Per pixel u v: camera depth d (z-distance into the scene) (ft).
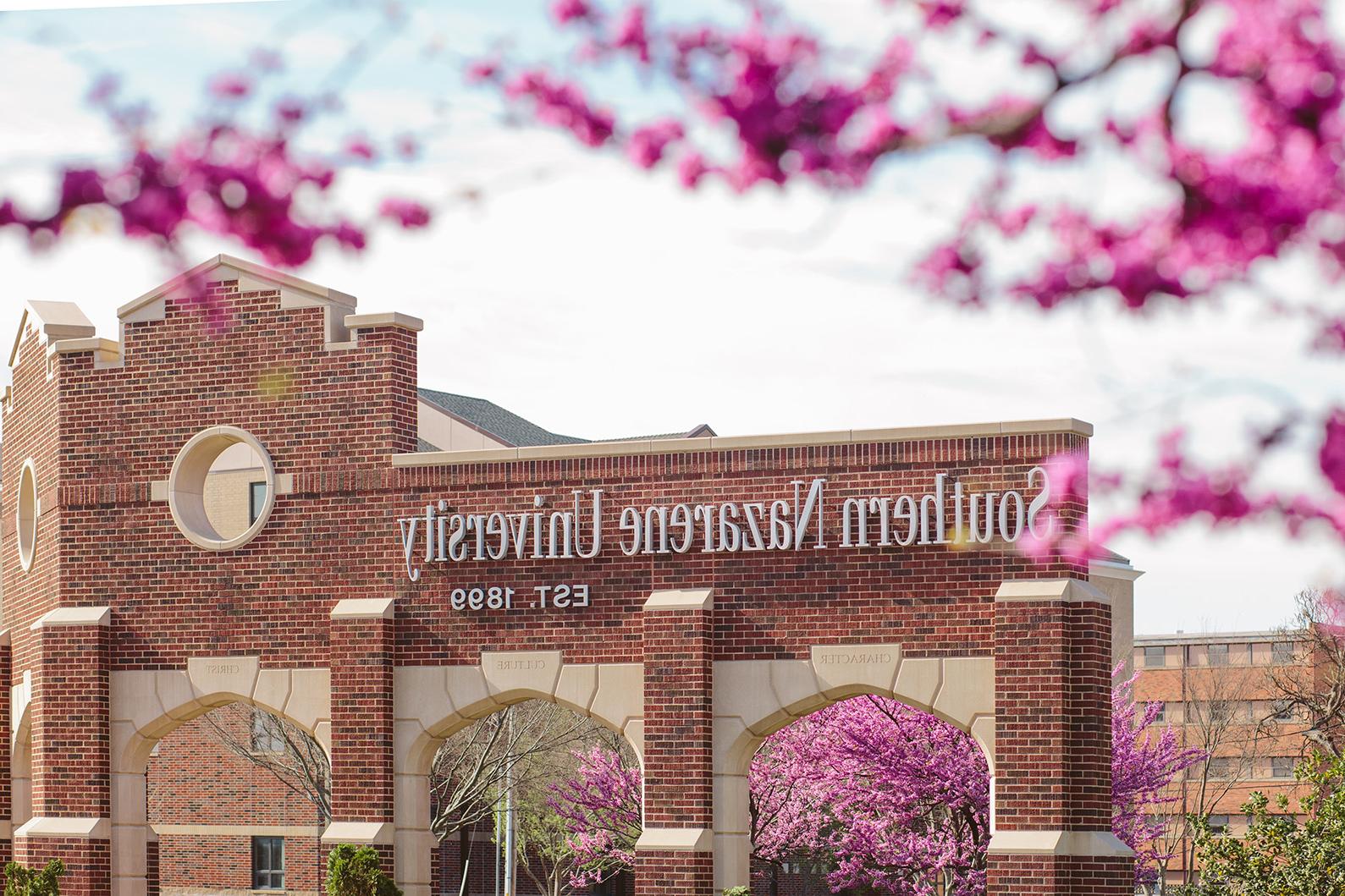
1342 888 75.31
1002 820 73.51
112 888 88.22
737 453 79.36
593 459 81.71
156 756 153.07
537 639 81.92
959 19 17.67
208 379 89.30
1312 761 80.02
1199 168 17.44
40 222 16.48
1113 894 71.97
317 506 86.33
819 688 76.95
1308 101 16.83
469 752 131.54
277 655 86.48
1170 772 116.26
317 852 147.02
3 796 97.19
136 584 89.71
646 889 76.89
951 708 75.10
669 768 77.82
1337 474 17.61
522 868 173.68
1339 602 175.83
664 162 18.44
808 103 17.65
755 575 78.48
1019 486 74.95
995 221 18.66
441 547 83.41
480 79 19.12
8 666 98.73
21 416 99.96
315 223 17.87
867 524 77.10
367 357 86.02
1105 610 74.18
